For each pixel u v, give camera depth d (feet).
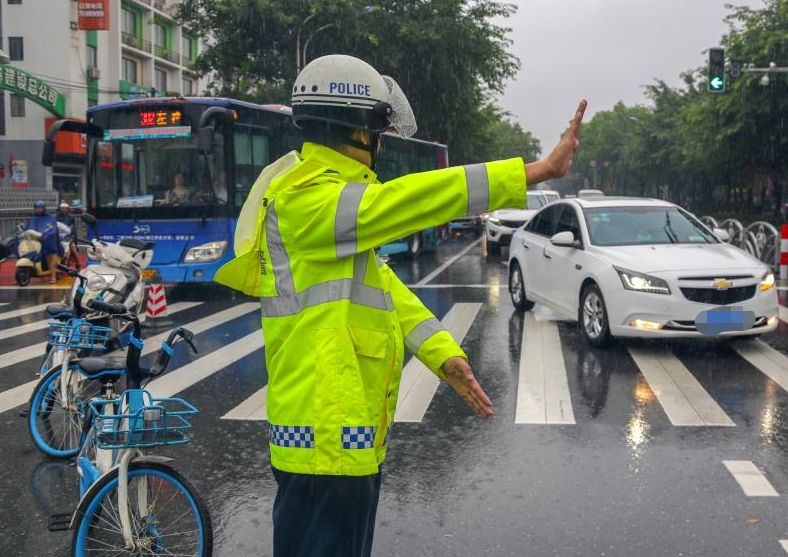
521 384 23.72
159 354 11.95
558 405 21.42
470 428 19.51
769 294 27.35
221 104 43.73
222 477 16.57
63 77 134.72
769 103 83.30
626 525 13.88
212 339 31.78
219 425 20.11
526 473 16.44
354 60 7.47
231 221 43.80
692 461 16.98
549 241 34.04
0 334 33.50
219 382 24.56
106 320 18.71
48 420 17.90
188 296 45.83
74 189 142.10
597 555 12.80
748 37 85.25
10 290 48.16
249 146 45.39
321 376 6.99
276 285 7.32
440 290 46.06
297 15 107.76
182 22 116.06
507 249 79.10
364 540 7.32
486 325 33.96
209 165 43.73
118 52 150.10
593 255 29.37
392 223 6.75
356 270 7.22
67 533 14.11
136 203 44.45
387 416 7.64
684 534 13.51
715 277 26.73
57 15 134.10
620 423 19.72
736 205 128.57
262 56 114.21
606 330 27.94
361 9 109.09
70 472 17.06
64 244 55.47
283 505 7.25
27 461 17.76
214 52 113.19
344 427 6.96
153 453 17.98
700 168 112.78
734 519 14.07
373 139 7.63
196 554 11.68
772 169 93.15
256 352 29.09
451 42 114.62
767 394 22.24
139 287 29.73
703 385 23.30
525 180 6.64
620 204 32.45
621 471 16.47
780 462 16.88
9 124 134.10
